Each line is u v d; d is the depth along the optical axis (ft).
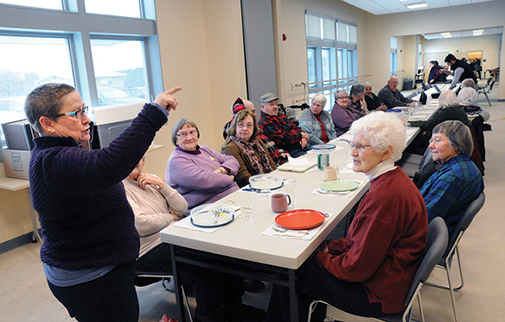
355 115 16.52
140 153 3.72
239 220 5.65
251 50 17.19
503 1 31.83
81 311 4.28
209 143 17.90
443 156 6.75
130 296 4.48
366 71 38.45
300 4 24.48
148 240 6.43
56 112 3.78
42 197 3.78
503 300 6.91
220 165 8.96
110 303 4.29
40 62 11.48
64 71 12.17
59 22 11.32
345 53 33.19
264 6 17.70
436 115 13.00
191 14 16.35
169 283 8.18
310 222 5.27
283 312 5.46
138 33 13.99
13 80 10.82
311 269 5.00
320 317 5.97
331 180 7.38
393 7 31.94
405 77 50.49
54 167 3.64
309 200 6.33
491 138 20.94
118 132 12.20
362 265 4.50
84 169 3.54
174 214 7.15
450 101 12.73
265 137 11.49
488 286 7.39
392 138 4.52
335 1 29.86
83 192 3.67
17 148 9.78
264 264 4.77
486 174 14.69
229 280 6.52
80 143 4.26
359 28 35.53
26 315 7.33
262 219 5.64
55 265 4.01
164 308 7.24
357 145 4.74
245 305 6.70
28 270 9.18
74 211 3.89
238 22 16.48
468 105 14.75
